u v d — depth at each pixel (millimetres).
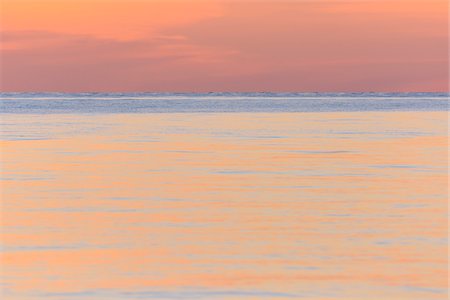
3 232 29375
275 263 24812
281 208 34406
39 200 36594
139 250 26547
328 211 33656
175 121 99438
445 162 52375
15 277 23266
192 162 52188
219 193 38719
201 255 25891
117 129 83312
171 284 22594
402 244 27328
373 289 22141
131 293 21781
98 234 29062
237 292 21859
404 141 68250
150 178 44312
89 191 39438
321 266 24453
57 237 28516
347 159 54031
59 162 52031
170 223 31125
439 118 108812
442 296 21594
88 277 23281
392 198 37094
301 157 55250
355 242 27625
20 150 59781
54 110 138625
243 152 58656
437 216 32469
